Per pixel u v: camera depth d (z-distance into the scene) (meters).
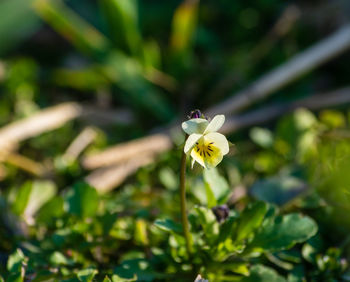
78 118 0.45
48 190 0.32
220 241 0.27
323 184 0.31
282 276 0.27
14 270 0.26
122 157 0.37
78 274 0.26
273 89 0.44
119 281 0.26
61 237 0.28
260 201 0.27
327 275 0.27
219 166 0.37
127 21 0.47
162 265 0.28
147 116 0.47
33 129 0.40
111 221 0.29
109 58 0.47
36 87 0.47
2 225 0.30
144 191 0.34
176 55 0.48
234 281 0.27
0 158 0.37
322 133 0.38
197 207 0.27
